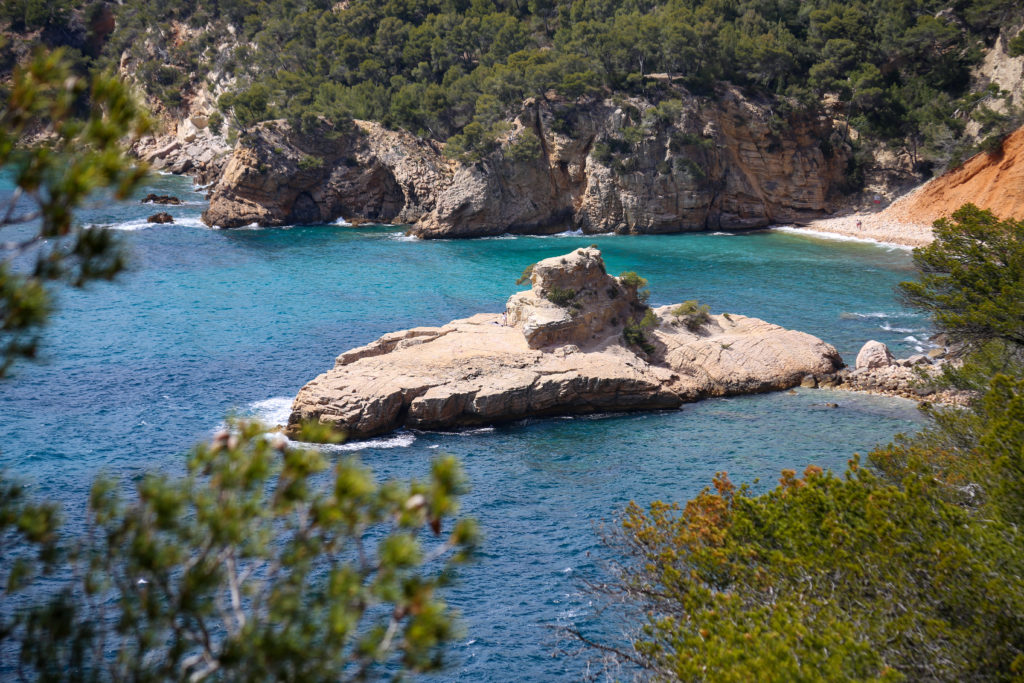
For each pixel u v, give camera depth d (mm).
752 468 49938
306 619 9359
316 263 108188
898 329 78188
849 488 23031
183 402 60500
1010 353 37219
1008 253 41188
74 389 62594
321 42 169375
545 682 31672
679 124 130625
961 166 120438
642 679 24297
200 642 9781
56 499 45219
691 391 63438
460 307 87438
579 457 52500
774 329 71312
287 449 9750
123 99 9141
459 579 38250
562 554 40562
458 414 58000
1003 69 126562
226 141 180125
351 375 59688
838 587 19594
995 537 20375
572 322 65625
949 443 30906
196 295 90625
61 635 10258
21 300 9094
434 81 161875
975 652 17422
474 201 129875
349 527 9477
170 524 9438
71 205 8984
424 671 9031
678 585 21891
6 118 9062
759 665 15719
